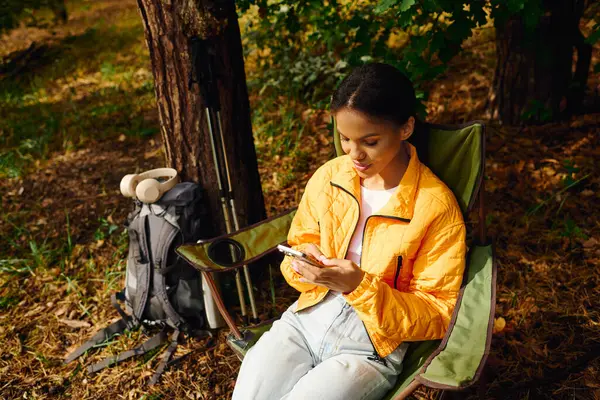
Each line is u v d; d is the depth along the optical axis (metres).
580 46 3.70
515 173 3.50
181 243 2.67
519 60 3.76
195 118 2.66
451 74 4.72
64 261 3.38
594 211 3.17
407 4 2.35
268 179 3.86
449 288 1.76
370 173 1.79
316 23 3.81
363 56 3.23
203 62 2.43
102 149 4.75
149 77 6.20
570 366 2.32
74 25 9.03
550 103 3.81
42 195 4.15
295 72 4.77
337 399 1.66
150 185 2.62
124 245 3.44
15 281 3.25
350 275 1.68
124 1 10.45
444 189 1.82
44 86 6.31
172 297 2.71
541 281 2.80
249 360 1.87
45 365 2.68
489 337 1.62
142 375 2.57
